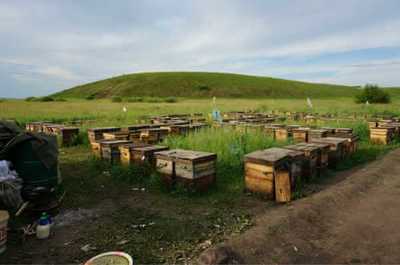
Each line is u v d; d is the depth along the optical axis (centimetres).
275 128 1091
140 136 1030
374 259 333
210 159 565
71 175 685
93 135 1046
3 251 341
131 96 7294
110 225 418
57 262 322
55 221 431
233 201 513
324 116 1888
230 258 325
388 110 2341
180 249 348
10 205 430
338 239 381
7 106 3456
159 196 543
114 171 682
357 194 542
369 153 916
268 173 513
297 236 383
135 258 327
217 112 1252
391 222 429
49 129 1209
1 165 435
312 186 584
